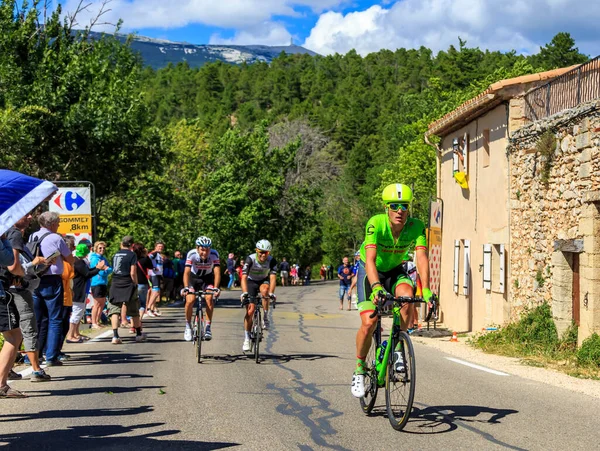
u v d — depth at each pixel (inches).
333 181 3331.7
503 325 652.7
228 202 1980.8
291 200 2213.3
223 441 227.5
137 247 706.2
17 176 267.3
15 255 289.0
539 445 222.8
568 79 561.3
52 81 927.7
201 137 2107.5
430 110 2127.2
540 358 495.2
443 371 397.7
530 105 646.5
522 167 634.8
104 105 936.3
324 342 561.9
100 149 980.6
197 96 6978.4
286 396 309.7
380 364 264.4
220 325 720.3
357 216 3430.1
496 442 226.4
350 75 6766.7
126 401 296.5
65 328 432.5
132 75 991.0
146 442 225.8
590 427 251.4
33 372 348.8
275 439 230.2
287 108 6368.1
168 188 1318.9
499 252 690.2
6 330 295.6
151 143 1056.8
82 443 224.5
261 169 2103.8
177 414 269.7
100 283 643.5
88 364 416.8
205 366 409.4
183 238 1828.2
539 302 587.8
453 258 851.4
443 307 893.2
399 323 255.4
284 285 2306.8
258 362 427.2
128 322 703.7
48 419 260.8
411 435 236.1
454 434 237.3
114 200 1255.5
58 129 926.4
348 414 271.3
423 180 1877.5
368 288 271.7
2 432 240.2
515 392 326.6
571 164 528.7
